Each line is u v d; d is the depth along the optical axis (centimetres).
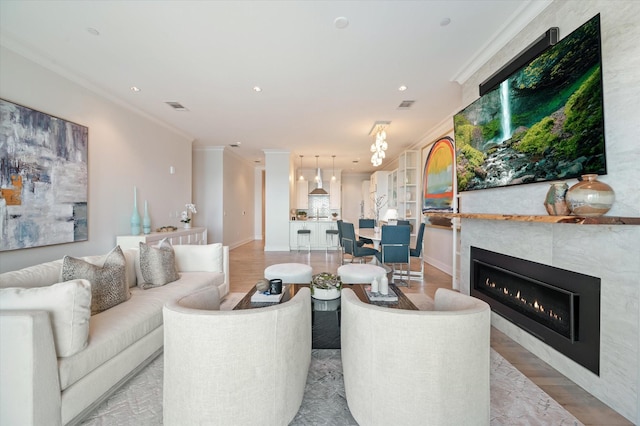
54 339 139
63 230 305
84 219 332
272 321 126
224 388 119
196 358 120
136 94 371
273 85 342
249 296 234
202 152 700
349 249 505
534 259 222
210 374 119
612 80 157
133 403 164
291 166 764
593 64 161
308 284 286
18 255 265
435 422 118
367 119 467
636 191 148
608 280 163
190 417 121
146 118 451
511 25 227
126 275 232
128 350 184
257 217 1030
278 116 455
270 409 127
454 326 118
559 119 185
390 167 990
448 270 497
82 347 149
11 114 255
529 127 212
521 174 222
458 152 315
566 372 192
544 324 214
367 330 128
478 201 294
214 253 335
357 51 268
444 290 167
